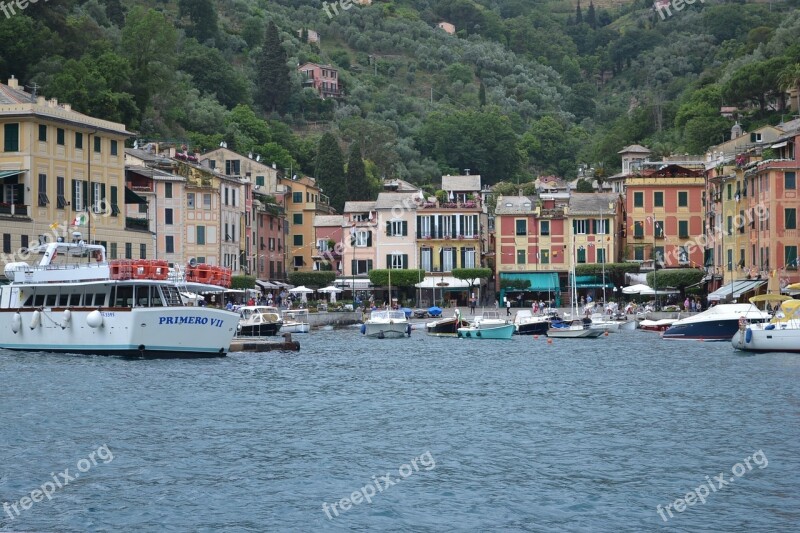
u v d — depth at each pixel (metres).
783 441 54.66
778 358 95.88
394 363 93.31
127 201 135.25
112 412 62.06
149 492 45.59
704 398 69.19
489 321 129.00
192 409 63.88
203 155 193.38
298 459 51.25
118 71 182.12
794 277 129.25
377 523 41.75
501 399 69.69
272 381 77.50
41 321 89.31
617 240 179.88
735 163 146.88
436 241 178.88
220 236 160.38
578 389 74.62
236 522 41.81
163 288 87.88
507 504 44.09
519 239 176.88
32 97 121.00
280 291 185.88
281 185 197.88
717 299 138.38
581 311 158.75
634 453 52.47
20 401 64.88
